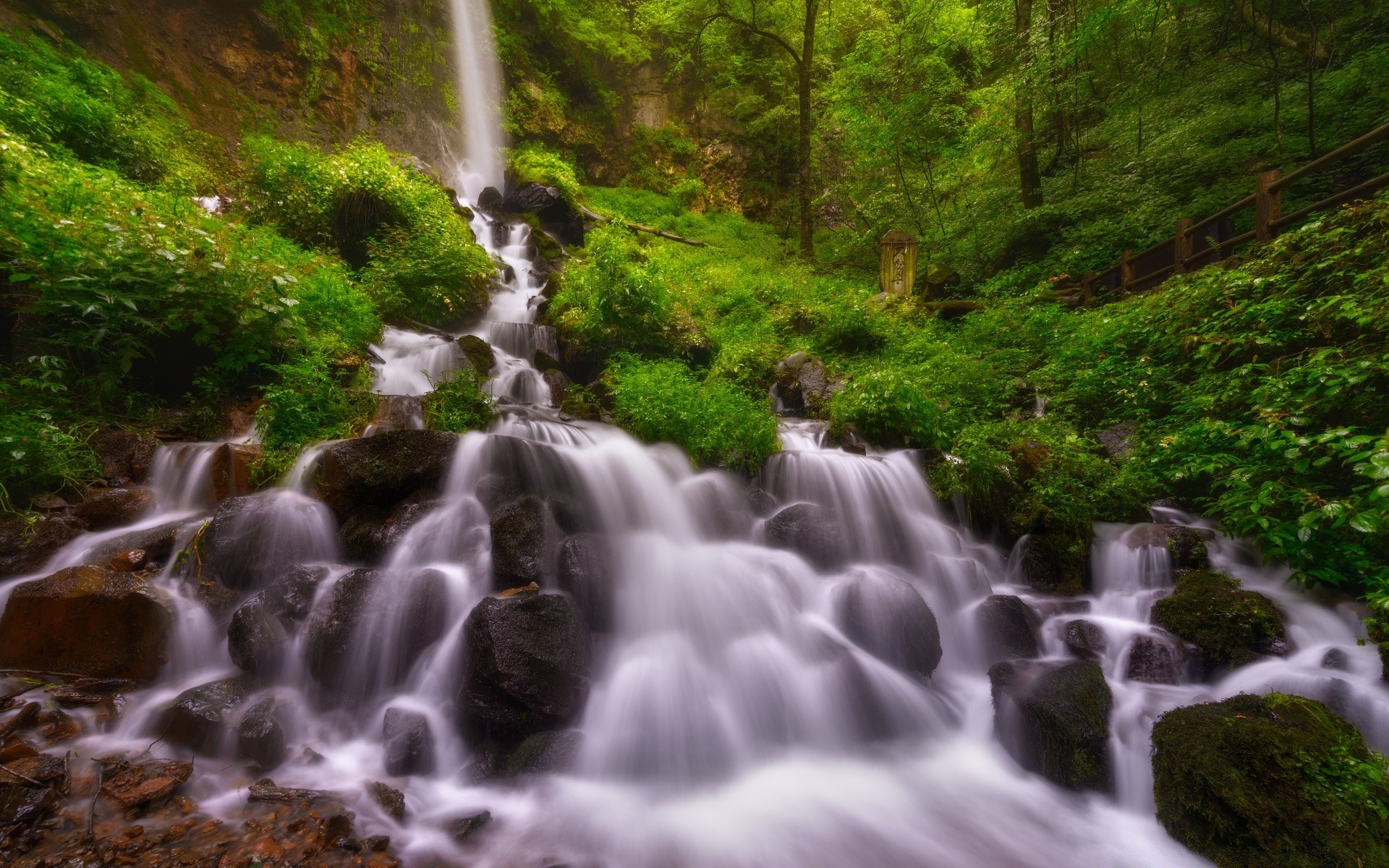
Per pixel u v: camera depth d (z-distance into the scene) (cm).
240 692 395
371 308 954
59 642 408
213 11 1473
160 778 324
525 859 316
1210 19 1529
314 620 430
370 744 402
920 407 805
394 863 296
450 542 516
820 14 2358
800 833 360
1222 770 330
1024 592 613
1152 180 1348
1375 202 595
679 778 398
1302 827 303
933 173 1889
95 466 559
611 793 375
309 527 516
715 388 805
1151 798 374
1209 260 922
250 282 698
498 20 2125
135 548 480
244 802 323
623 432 741
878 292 1482
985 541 688
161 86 1341
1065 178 1659
